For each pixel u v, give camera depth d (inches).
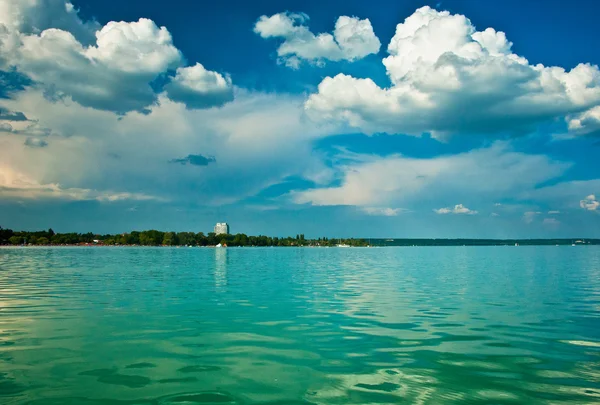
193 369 410.3
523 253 4785.9
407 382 376.2
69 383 369.7
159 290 1056.8
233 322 636.7
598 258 3179.1
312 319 663.8
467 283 1246.3
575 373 401.1
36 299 882.1
